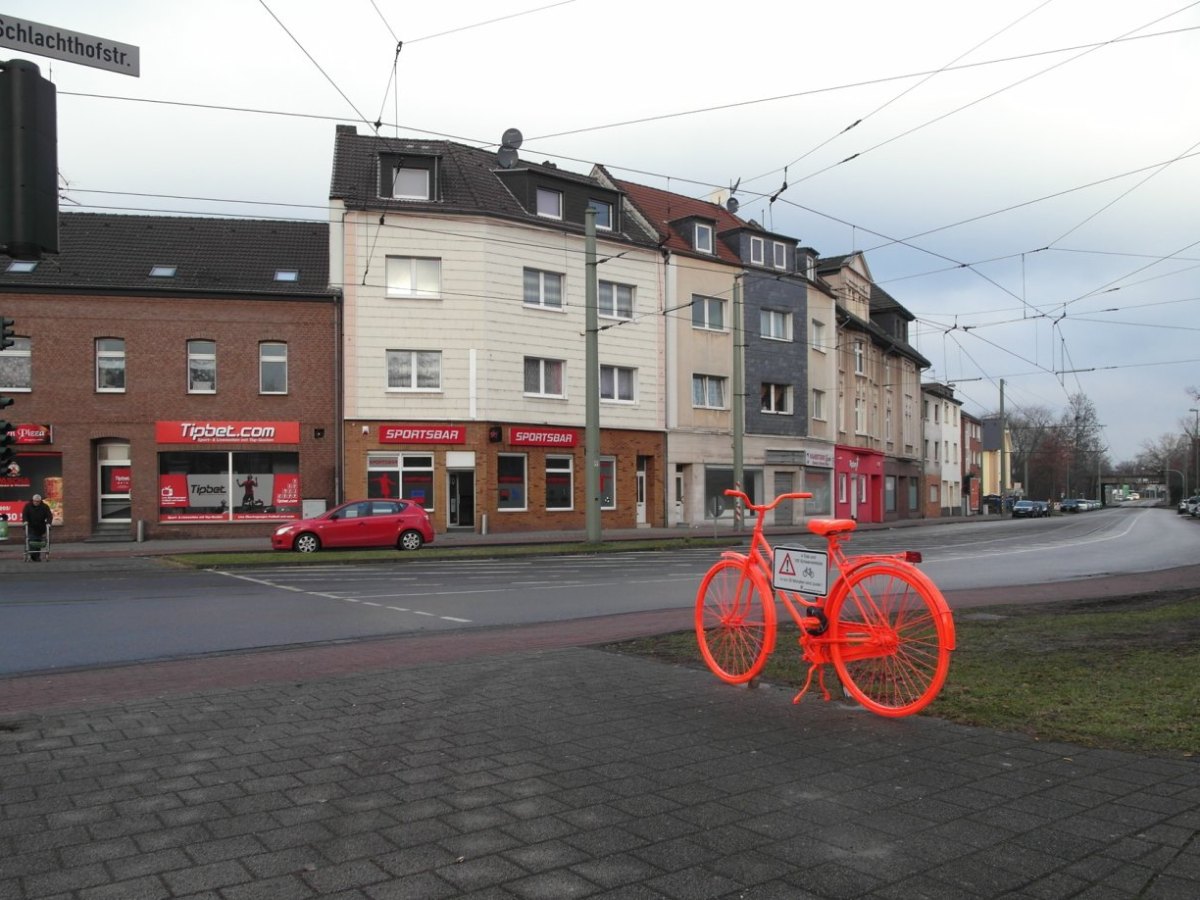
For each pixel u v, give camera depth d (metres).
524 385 32.19
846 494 47.12
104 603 13.35
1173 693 5.82
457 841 3.60
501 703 5.99
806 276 43.12
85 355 28.38
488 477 30.91
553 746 4.94
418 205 30.27
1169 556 23.59
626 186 40.44
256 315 29.39
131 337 28.62
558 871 3.32
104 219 31.31
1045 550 26.03
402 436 30.00
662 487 36.12
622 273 35.06
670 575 17.98
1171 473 127.06
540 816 3.87
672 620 11.02
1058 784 4.15
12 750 4.97
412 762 4.68
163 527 28.70
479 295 30.78
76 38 5.55
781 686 6.42
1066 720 5.23
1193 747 4.67
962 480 74.38
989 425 79.56
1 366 28.03
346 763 4.68
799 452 41.97
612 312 34.94
